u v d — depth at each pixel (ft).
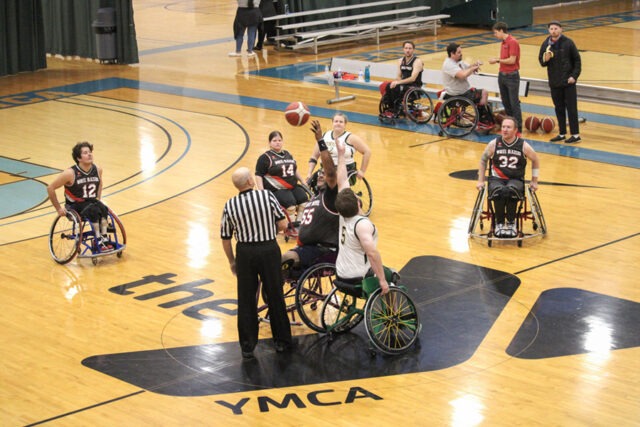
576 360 26.27
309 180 38.88
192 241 37.29
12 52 75.20
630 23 98.17
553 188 43.01
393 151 50.26
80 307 31.04
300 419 23.43
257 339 26.96
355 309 28.37
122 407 24.30
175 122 57.82
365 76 60.59
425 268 33.60
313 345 27.81
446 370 25.91
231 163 48.52
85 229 38.63
